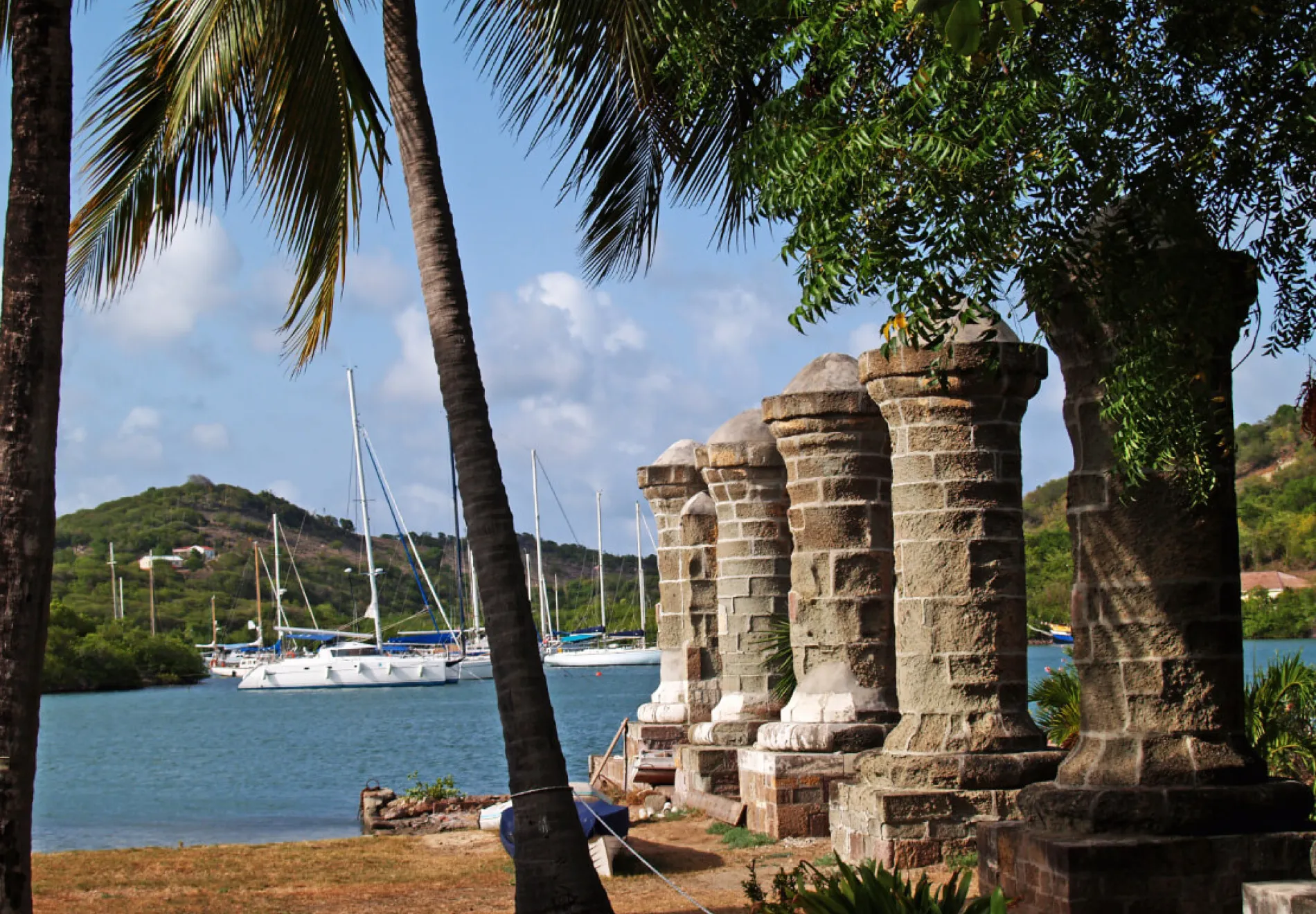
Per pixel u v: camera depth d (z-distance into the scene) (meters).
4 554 7.57
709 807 17.81
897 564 13.30
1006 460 13.02
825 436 15.54
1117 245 8.46
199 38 11.66
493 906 13.39
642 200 13.23
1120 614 9.63
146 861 16.91
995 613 12.86
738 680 18.92
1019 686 12.90
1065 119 8.14
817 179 8.41
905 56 8.82
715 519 21.80
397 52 10.39
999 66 8.27
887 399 13.14
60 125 7.90
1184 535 9.50
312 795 33.78
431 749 47.84
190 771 42.28
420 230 10.14
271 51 11.67
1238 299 9.24
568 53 11.17
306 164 12.18
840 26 8.79
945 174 8.18
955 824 12.46
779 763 15.43
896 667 14.74
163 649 109.88
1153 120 8.28
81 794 35.00
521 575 9.77
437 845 17.89
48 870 16.38
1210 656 9.48
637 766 20.64
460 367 9.90
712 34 10.29
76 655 101.06
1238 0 7.84
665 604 22.62
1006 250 8.41
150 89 12.49
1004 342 12.81
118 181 12.73
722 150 12.72
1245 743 9.53
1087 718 9.84
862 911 8.19
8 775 7.44
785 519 19.05
